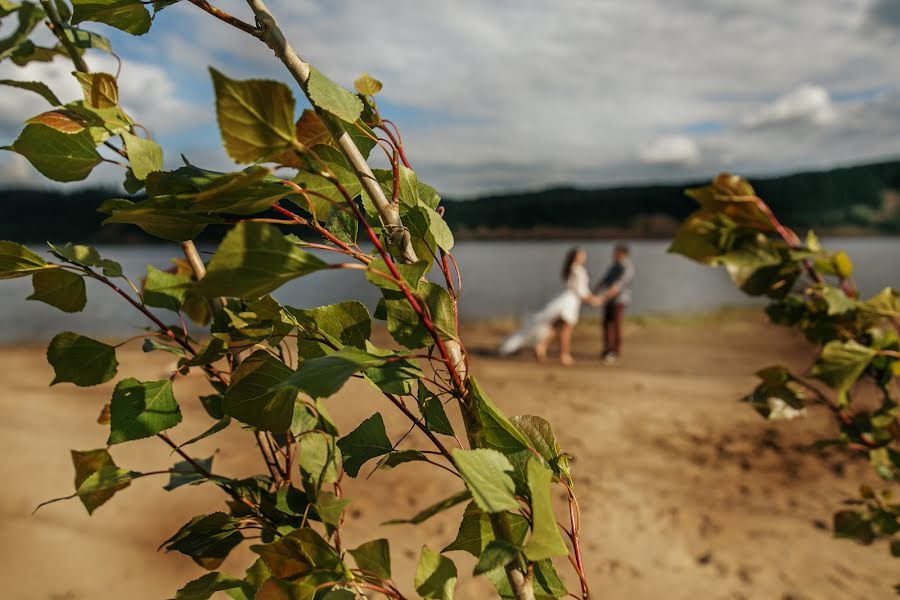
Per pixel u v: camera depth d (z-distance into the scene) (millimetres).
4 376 7633
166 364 8086
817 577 3523
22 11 1018
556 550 579
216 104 501
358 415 5977
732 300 23594
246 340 791
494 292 27406
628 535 4051
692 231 1210
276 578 716
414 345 695
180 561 3293
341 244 714
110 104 890
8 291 26188
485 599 3178
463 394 718
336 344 742
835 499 4602
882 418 1401
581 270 11062
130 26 767
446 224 775
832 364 1277
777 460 5430
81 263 838
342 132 699
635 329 15328
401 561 3484
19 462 4625
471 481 596
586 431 6227
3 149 827
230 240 510
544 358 11328
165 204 642
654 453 5641
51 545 3381
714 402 7352
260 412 760
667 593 3350
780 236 1180
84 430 5484
